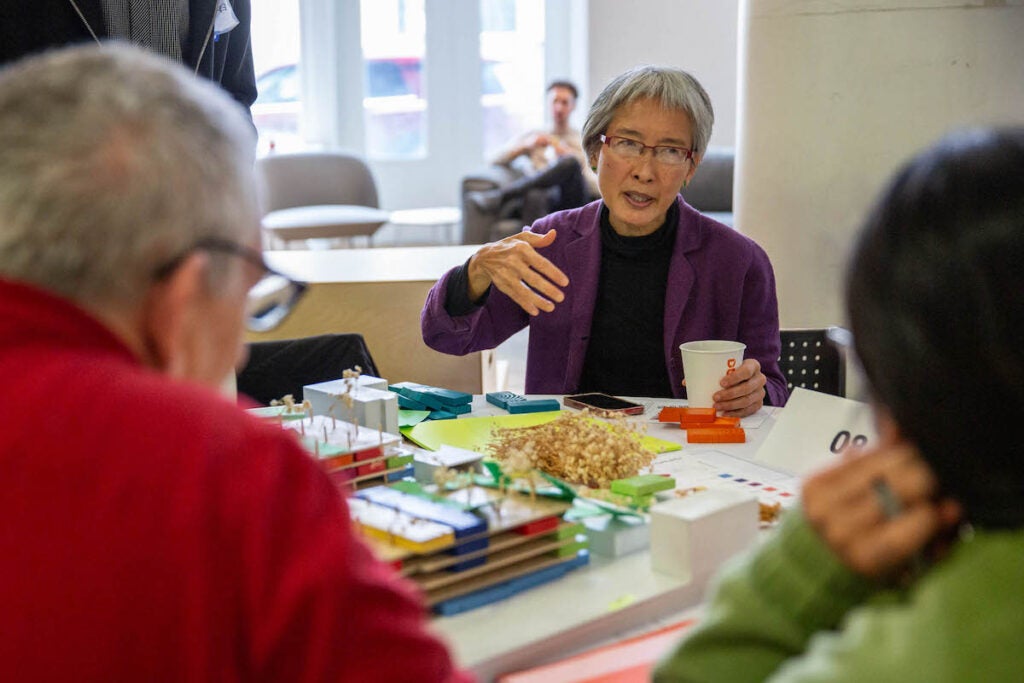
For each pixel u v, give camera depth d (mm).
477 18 8789
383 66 8812
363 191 7793
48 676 644
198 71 2201
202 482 656
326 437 1431
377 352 2957
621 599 1121
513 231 7137
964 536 639
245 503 658
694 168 2129
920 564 647
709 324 2154
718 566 1191
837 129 3299
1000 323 552
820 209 3355
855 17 3225
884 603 645
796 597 677
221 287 715
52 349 681
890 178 627
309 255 3393
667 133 2027
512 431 1656
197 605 643
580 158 7480
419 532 1089
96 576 644
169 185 670
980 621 560
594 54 8289
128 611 643
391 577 718
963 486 584
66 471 654
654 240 2156
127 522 648
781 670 674
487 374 3180
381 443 1407
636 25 8234
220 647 645
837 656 600
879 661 576
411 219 7781
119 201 659
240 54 2449
